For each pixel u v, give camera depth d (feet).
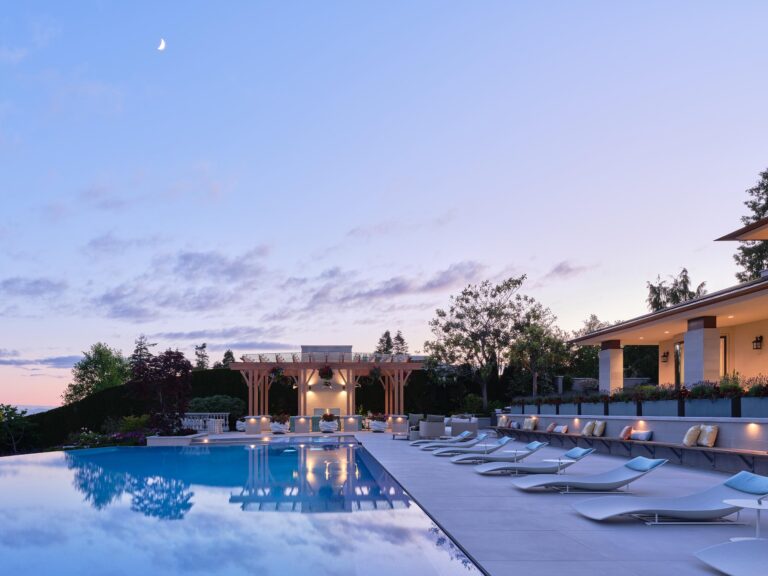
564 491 34.50
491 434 95.81
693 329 62.28
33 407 145.38
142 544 24.64
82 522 28.99
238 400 108.68
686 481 39.22
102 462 58.39
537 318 121.19
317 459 60.80
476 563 19.71
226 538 25.43
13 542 25.18
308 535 25.70
